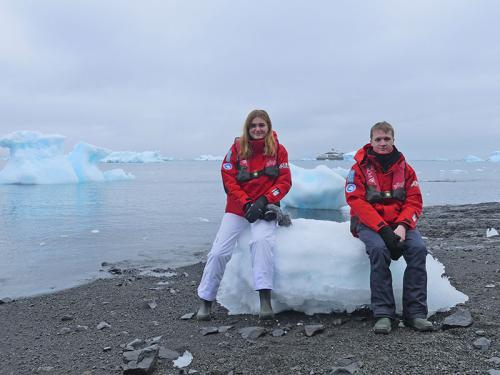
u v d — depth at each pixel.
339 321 3.04
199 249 7.35
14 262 6.30
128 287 4.61
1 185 25.91
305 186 13.90
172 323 3.29
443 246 6.59
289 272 3.22
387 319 2.81
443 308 3.11
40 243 7.92
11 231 9.38
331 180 13.60
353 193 3.18
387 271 2.91
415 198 3.17
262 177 3.42
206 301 3.31
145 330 3.14
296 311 3.32
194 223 10.70
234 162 3.51
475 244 6.69
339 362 2.36
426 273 2.91
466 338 2.59
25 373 2.48
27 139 27.89
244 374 2.31
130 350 2.72
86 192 21.55
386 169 3.21
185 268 5.71
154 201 17.06
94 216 12.12
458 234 7.93
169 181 34.62
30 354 2.78
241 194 3.35
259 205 3.24
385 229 2.93
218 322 3.23
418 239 2.96
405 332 2.76
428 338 2.61
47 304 4.06
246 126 3.46
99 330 3.21
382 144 3.16
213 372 2.35
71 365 2.56
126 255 6.82
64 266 6.03
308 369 2.32
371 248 2.94
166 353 2.61
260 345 2.68
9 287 4.89
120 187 25.89
